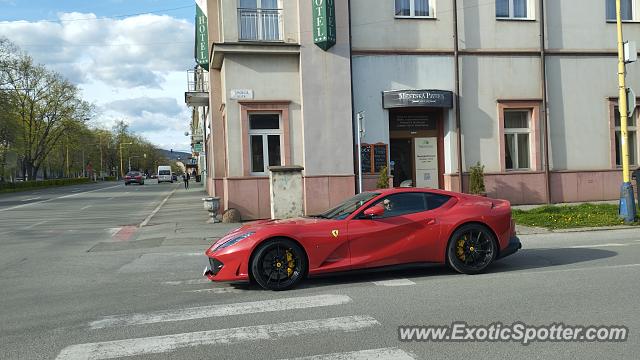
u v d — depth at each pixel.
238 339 4.95
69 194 41.00
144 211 21.91
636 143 19.17
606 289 6.59
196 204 23.83
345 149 16.45
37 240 13.30
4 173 64.69
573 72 18.61
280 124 16.58
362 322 5.38
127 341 4.98
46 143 71.56
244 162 16.23
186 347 4.75
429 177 18.06
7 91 54.88
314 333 5.06
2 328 5.55
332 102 16.39
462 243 7.62
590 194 18.53
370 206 7.45
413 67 17.34
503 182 17.86
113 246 11.94
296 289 6.98
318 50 16.30
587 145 18.64
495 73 17.98
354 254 7.16
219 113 19.66
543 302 6.02
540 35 18.20
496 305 5.93
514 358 4.33
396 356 4.39
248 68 16.25
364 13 17.05
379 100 17.06
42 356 4.62
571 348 4.54
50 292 7.32
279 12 16.62
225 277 6.91
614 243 10.66
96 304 6.54
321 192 16.27
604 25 18.91
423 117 18.06
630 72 19.16
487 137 17.88
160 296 6.89
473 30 17.83
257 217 16.25
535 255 9.38
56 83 70.06
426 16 17.58
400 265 7.38
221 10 16.67
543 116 18.19
